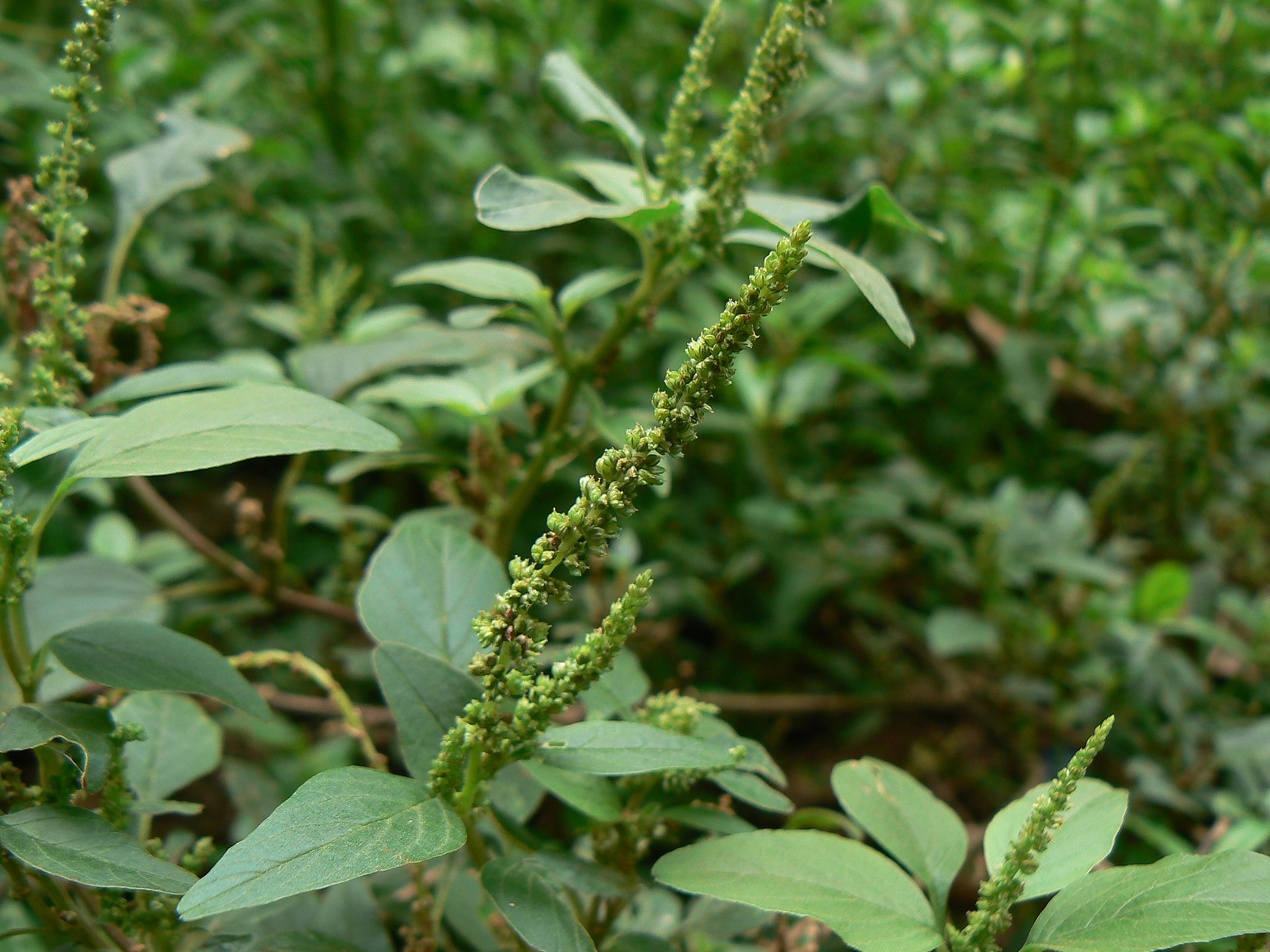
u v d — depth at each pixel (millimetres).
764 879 275
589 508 250
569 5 829
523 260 745
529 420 408
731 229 356
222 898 227
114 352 407
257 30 891
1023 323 724
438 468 501
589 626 504
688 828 478
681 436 247
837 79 724
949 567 677
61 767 279
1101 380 800
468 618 303
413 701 275
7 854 277
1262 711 569
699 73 350
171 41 842
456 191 777
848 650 803
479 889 354
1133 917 260
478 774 262
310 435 264
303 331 522
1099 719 588
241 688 285
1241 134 688
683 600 694
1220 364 703
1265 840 392
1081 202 724
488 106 853
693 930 340
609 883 276
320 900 342
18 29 709
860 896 275
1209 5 801
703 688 700
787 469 766
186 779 334
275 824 238
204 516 768
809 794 692
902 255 749
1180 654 596
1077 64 755
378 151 835
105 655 279
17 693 323
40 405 315
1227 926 252
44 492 280
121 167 430
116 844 249
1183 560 724
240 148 448
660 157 357
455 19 925
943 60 771
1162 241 741
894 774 314
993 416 785
